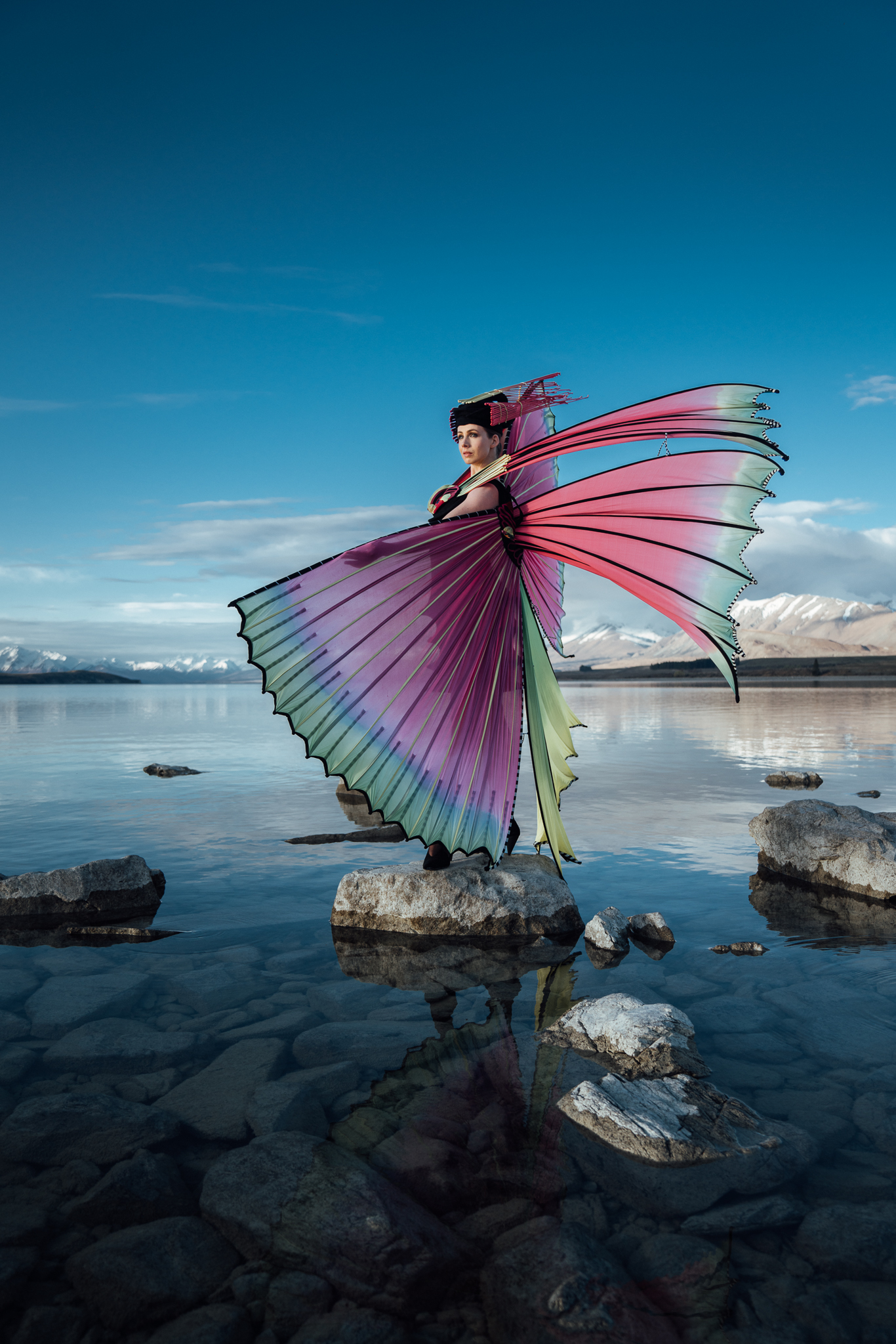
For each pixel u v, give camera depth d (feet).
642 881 16.72
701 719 70.79
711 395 11.57
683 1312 4.89
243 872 17.65
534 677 14.74
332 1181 6.17
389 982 11.08
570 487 12.75
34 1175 6.38
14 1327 4.76
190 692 292.81
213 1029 9.36
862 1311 4.92
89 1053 8.67
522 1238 5.56
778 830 17.53
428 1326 4.78
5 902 14.74
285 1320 4.85
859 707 89.35
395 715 12.76
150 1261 5.35
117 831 22.21
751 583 11.91
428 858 14.40
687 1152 6.63
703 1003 10.16
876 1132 7.03
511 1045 8.84
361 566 11.96
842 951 12.39
